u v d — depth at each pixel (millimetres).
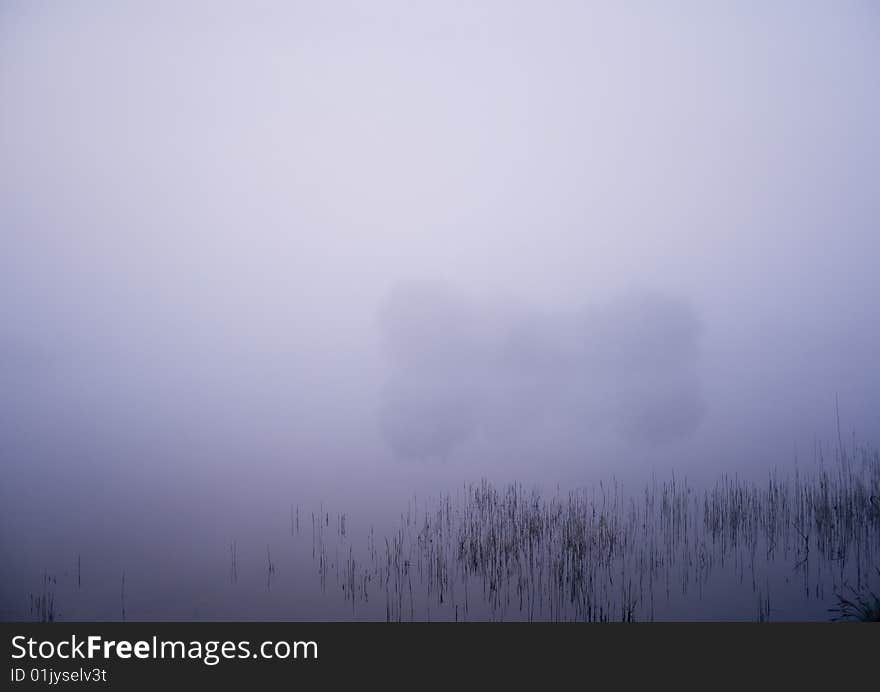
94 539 4242
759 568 3973
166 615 3662
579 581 3904
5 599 3760
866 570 3947
